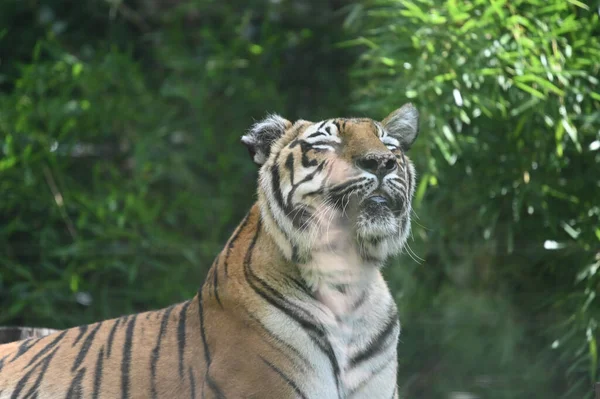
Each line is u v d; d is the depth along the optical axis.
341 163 6.10
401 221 6.30
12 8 17.14
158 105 15.72
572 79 10.73
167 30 16.72
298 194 6.22
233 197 15.20
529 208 10.80
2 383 6.84
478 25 10.56
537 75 10.46
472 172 11.34
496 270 11.79
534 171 10.95
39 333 8.55
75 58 15.61
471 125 11.39
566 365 11.12
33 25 17.25
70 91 15.24
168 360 6.42
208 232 14.77
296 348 6.12
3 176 13.97
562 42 10.71
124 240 14.14
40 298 13.51
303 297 6.23
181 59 15.83
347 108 15.52
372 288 6.42
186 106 16.11
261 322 6.16
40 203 14.25
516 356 11.62
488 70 10.42
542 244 11.23
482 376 11.90
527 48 10.49
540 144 10.89
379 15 11.70
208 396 6.12
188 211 14.83
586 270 10.51
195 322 6.48
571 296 10.81
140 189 14.36
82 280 13.80
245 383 6.06
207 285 6.57
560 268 11.22
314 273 6.23
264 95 15.84
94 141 15.61
